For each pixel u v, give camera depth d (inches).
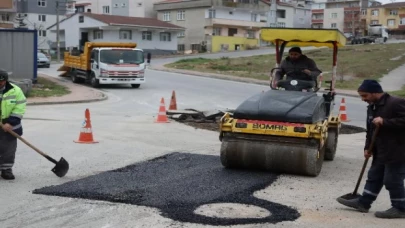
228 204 258.7
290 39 399.2
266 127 323.6
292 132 318.3
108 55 1036.5
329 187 303.3
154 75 1390.3
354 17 4320.9
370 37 3041.3
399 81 1307.8
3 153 300.4
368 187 249.0
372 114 237.1
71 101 782.5
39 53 1743.4
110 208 246.7
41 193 270.7
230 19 2891.2
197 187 289.7
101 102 812.0
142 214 238.2
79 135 459.5
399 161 233.1
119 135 483.5
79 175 318.0
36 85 984.3
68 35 2677.2
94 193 269.9
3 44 955.3
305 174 327.9
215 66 1669.5
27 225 222.8
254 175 326.0
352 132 575.5
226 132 334.3
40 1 2989.7
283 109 328.8
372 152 243.4
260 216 240.7
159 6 2999.5
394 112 228.1
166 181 302.2
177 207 249.3
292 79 393.7
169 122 585.9
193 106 788.6
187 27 2876.5
